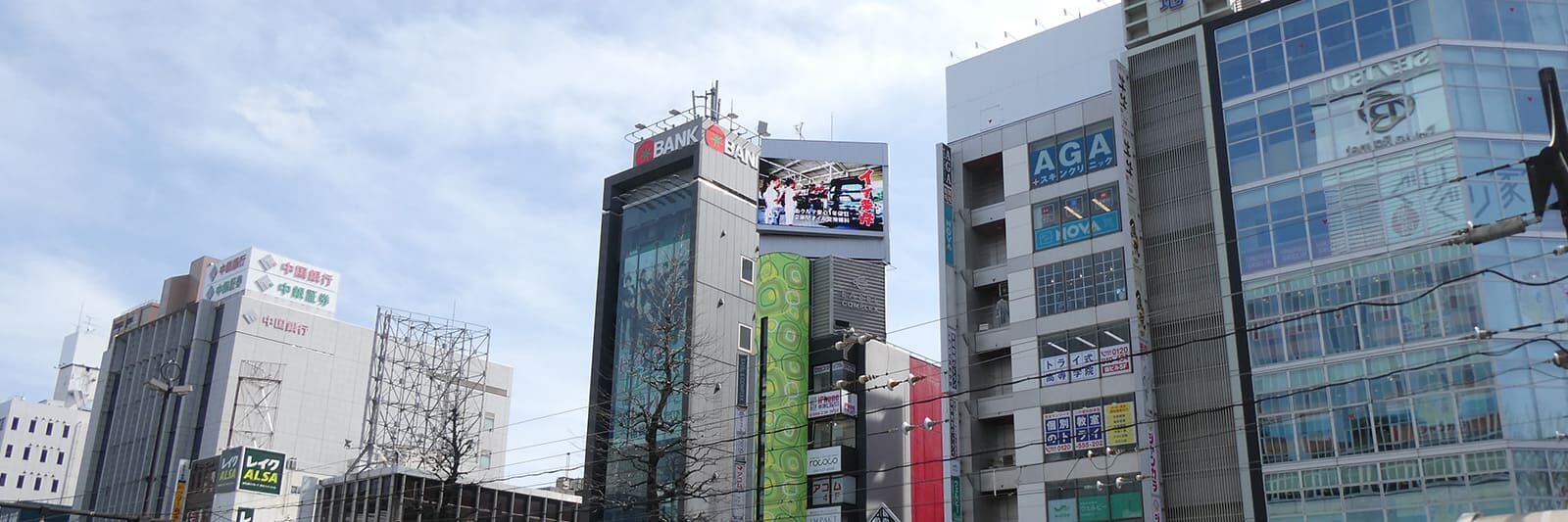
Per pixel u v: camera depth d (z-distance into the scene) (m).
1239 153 52.97
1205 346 51.16
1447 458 43.62
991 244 61.94
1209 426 49.88
